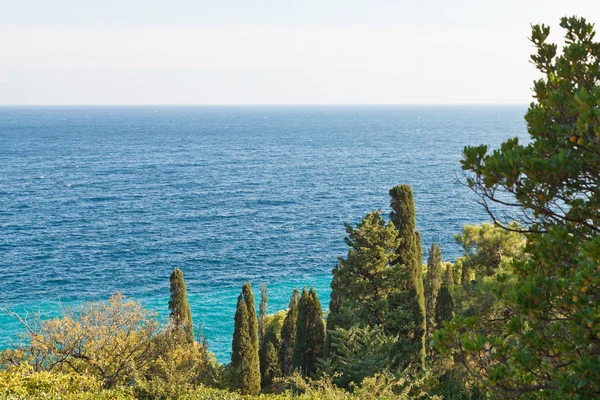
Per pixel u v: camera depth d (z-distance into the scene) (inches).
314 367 1476.4
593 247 291.7
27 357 1141.7
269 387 1636.3
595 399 307.6
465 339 332.2
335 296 1483.8
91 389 961.5
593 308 304.8
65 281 3230.8
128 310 1282.0
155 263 3629.4
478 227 1262.3
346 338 1181.1
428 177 7249.0
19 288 3085.6
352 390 1069.8
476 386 816.9
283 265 3599.9
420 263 1462.8
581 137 339.3
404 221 1414.9
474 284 1145.4
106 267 3521.2
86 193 6215.6
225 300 2933.1
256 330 1456.7
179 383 1000.9
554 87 420.2
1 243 4042.8
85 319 1219.2
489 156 362.0
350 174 7647.6
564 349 318.7
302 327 1489.9
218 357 2204.7
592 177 365.7
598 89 325.7
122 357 1213.1
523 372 358.0
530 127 389.4
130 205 5595.5
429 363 1232.2
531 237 401.7
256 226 4694.9
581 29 436.5
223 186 6752.0
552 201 369.7
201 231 4530.0
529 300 332.2
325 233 4458.7
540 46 449.1
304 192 6299.2
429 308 1659.7
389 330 1341.0
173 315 1509.6
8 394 824.9
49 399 831.1
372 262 1366.9
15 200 5723.4
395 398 880.3
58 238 4232.3
